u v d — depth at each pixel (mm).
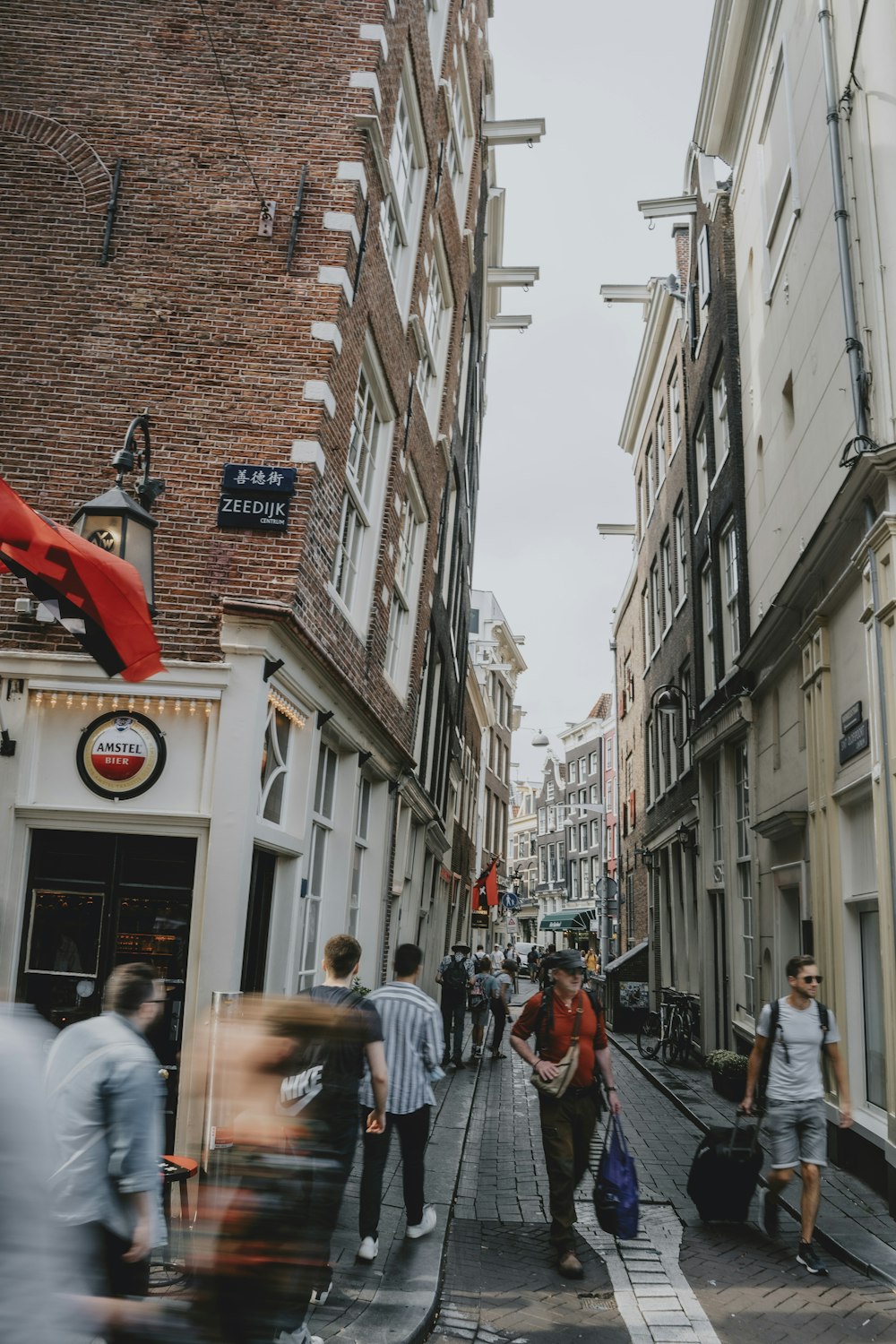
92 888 7406
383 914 13102
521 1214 7125
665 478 22344
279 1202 3236
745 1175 6770
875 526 7828
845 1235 6539
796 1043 6477
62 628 7660
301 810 8875
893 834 7559
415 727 14734
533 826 70125
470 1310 5137
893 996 7430
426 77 12422
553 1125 6039
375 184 9695
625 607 29734
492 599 50125
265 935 8570
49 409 8234
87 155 8805
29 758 7453
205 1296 3092
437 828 19969
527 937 69812
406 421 12266
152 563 6609
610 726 54188
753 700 13383
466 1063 15336
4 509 5375
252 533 8023
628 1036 21188
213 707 7559
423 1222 5824
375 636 11227
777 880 11969
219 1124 3334
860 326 8867
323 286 8594
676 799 19672
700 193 18141
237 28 9211
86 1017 7254
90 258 8555
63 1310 2006
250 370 8375
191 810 7422
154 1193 3361
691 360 18969
